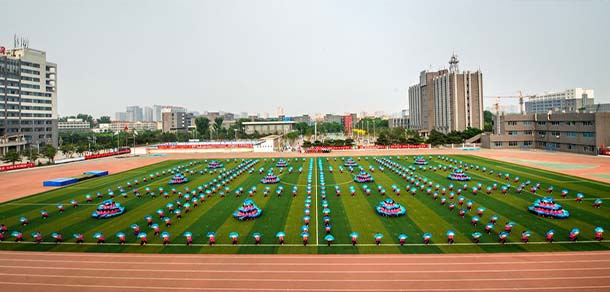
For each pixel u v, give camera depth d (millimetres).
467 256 44031
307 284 37656
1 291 37281
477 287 36469
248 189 86250
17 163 147875
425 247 47094
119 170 124312
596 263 41469
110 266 43031
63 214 66500
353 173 107438
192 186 91250
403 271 40250
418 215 61719
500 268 40594
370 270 40656
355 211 64812
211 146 190750
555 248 46031
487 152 160250
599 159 129250
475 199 72250
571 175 97812
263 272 40656
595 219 57594
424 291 35781
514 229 53469
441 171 107750
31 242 51594
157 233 54125
